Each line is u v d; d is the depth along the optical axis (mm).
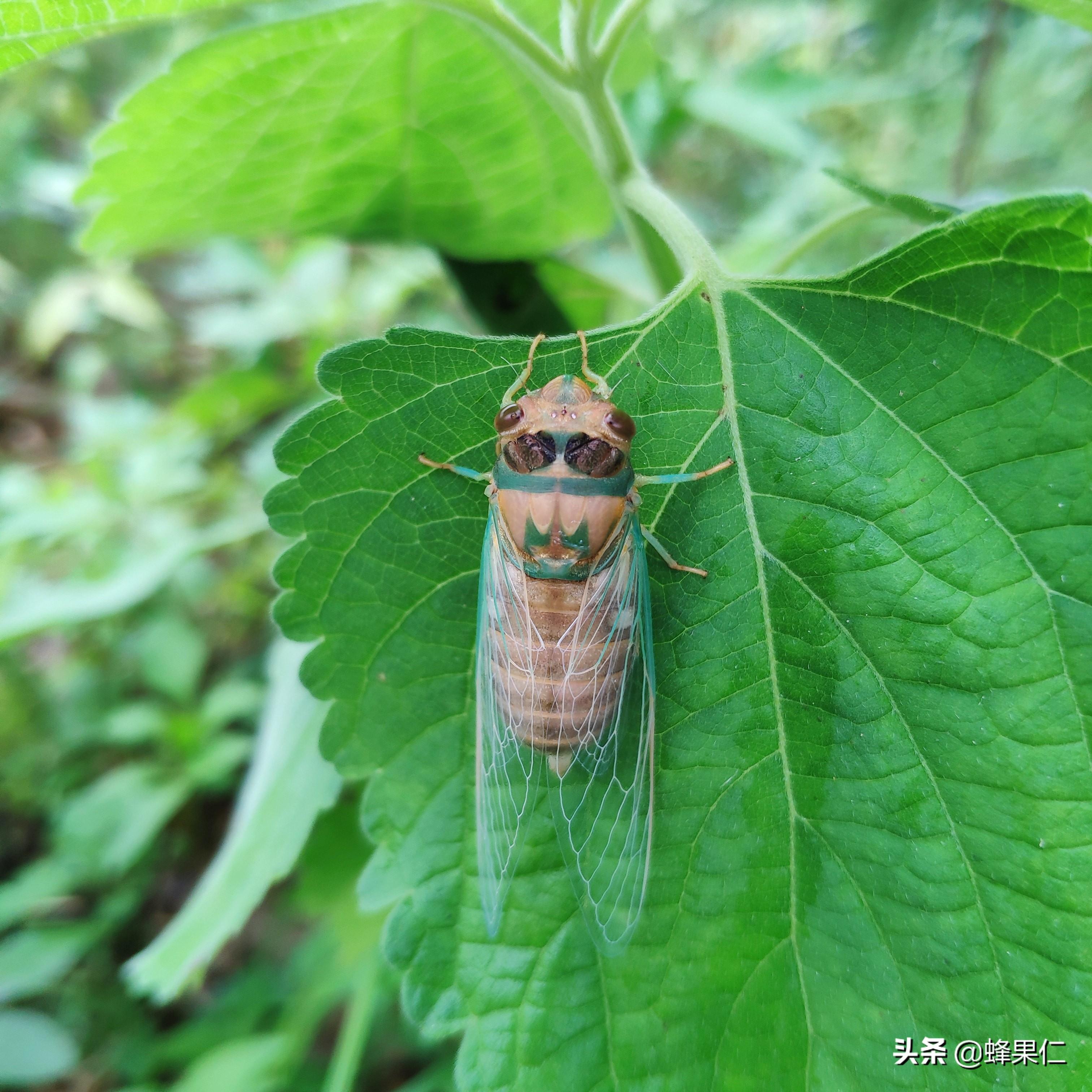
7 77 99
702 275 100
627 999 93
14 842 249
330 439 96
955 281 90
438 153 134
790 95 214
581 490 101
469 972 95
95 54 378
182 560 183
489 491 101
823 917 92
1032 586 89
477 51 120
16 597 192
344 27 111
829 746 94
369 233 148
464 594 101
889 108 288
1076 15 98
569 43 115
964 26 257
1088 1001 85
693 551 100
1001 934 88
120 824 210
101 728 245
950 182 246
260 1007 200
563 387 103
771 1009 91
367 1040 190
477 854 98
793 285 96
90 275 329
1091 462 88
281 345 276
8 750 242
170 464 251
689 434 100
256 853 125
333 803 113
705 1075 91
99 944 229
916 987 89
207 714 225
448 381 98
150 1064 205
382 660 99
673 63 202
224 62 111
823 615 95
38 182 309
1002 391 91
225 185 131
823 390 96
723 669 98
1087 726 87
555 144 136
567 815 99
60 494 243
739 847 95
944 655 91
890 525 94
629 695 100
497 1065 92
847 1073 89
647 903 95
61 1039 191
